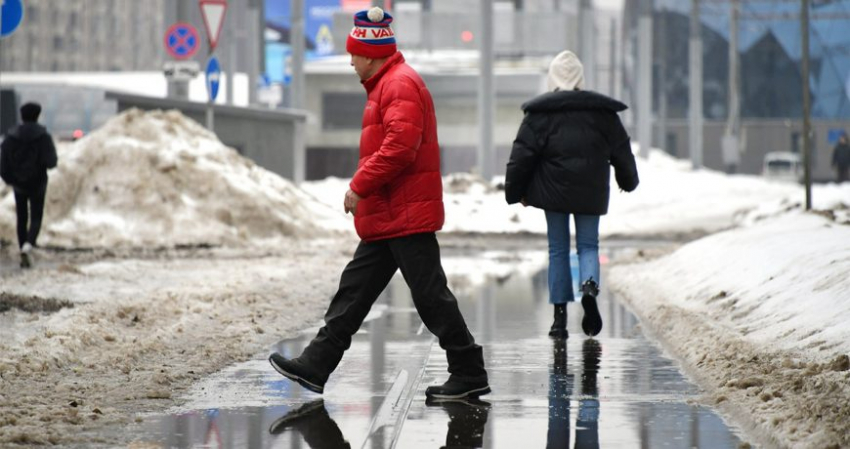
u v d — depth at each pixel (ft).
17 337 84.53
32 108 148.15
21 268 145.38
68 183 188.85
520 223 258.16
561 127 91.15
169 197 188.96
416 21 531.91
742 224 250.78
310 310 107.86
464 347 65.92
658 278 125.08
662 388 68.90
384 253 66.03
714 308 97.19
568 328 97.35
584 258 91.50
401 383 71.00
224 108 266.98
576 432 57.31
